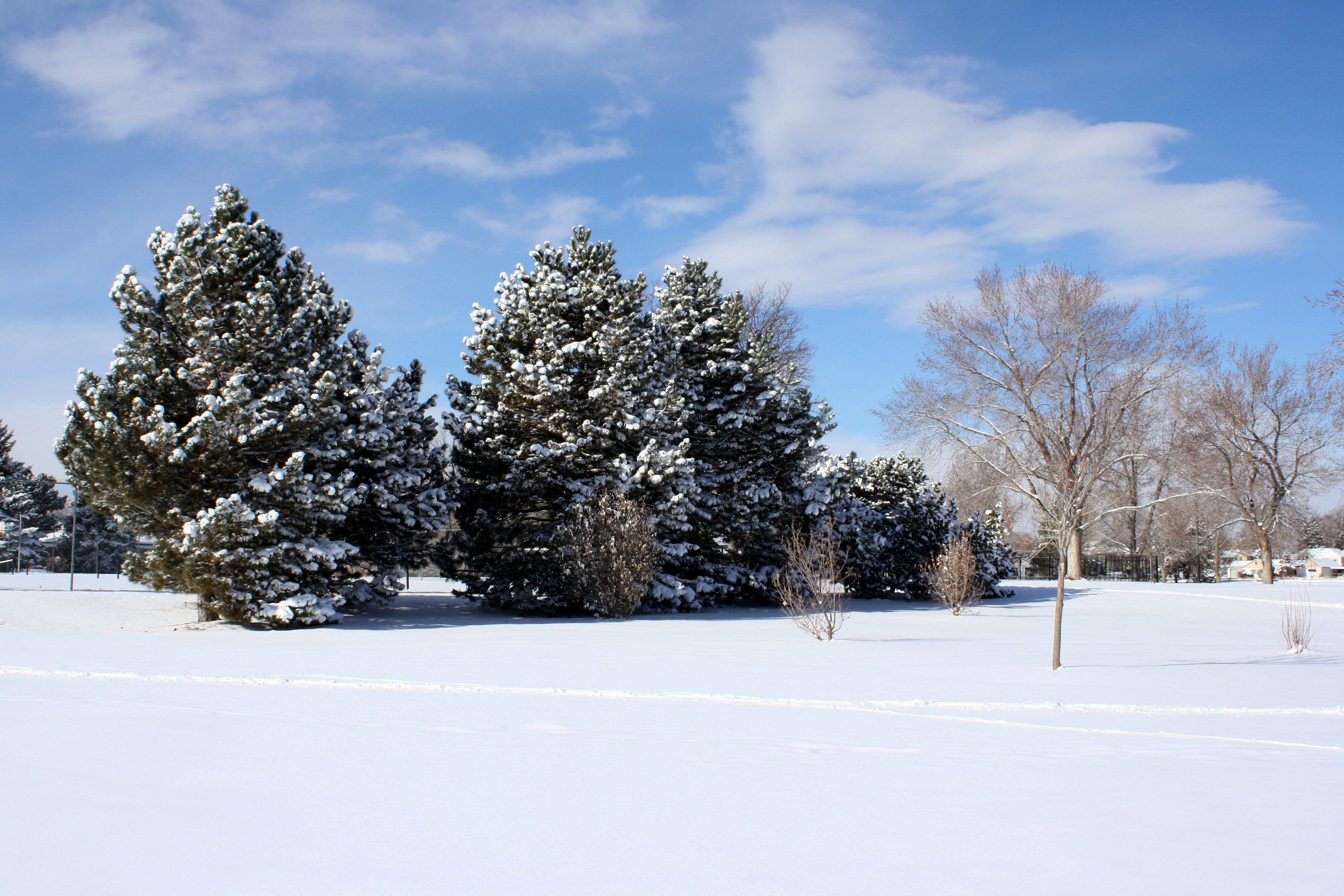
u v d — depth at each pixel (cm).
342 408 2328
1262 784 579
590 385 2866
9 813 449
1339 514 7925
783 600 2289
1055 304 4306
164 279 2192
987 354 4519
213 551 2008
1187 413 4509
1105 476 4312
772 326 4862
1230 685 1134
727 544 3175
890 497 4250
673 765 605
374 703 889
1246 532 6894
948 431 4612
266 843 409
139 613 2353
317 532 2256
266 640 1767
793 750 671
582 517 2586
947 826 465
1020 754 679
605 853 407
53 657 1298
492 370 2844
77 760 573
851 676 1177
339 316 2414
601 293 2861
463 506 2861
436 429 2678
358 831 431
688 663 1320
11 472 6372
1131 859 411
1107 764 640
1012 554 4019
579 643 1681
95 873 364
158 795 488
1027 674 1224
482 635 1891
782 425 3206
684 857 404
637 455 2831
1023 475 4541
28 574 4269
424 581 5016
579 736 714
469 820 457
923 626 2188
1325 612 2803
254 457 2161
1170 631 2125
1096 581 4762
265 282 2155
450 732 715
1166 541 6769
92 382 2067
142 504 2070
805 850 418
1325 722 880
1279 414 4731
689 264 3300
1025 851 421
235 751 612
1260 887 374
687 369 3152
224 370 2119
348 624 2236
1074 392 4303
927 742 726
